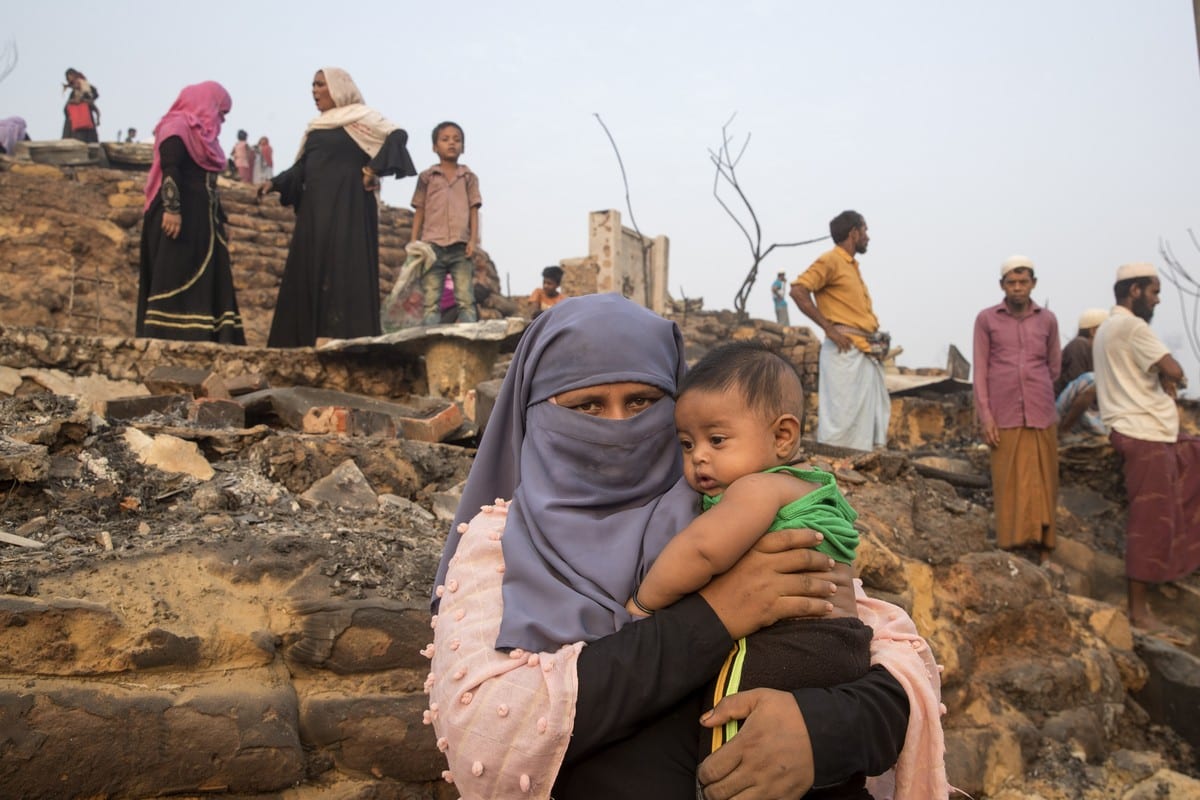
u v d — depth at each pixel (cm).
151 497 313
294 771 228
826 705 148
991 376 589
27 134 1409
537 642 156
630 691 147
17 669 215
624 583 162
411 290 747
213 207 627
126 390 523
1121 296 610
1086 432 770
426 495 385
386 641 257
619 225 1745
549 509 170
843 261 638
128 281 1242
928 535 447
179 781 215
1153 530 571
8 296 1160
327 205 650
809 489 165
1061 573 573
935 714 163
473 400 516
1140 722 457
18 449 294
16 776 201
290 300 659
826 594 156
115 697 217
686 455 175
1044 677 414
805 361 1587
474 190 761
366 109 667
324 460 368
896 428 999
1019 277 580
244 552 265
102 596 237
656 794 149
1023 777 385
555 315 191
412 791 246
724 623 152
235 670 240
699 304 1920
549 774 148
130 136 1783
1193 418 873
